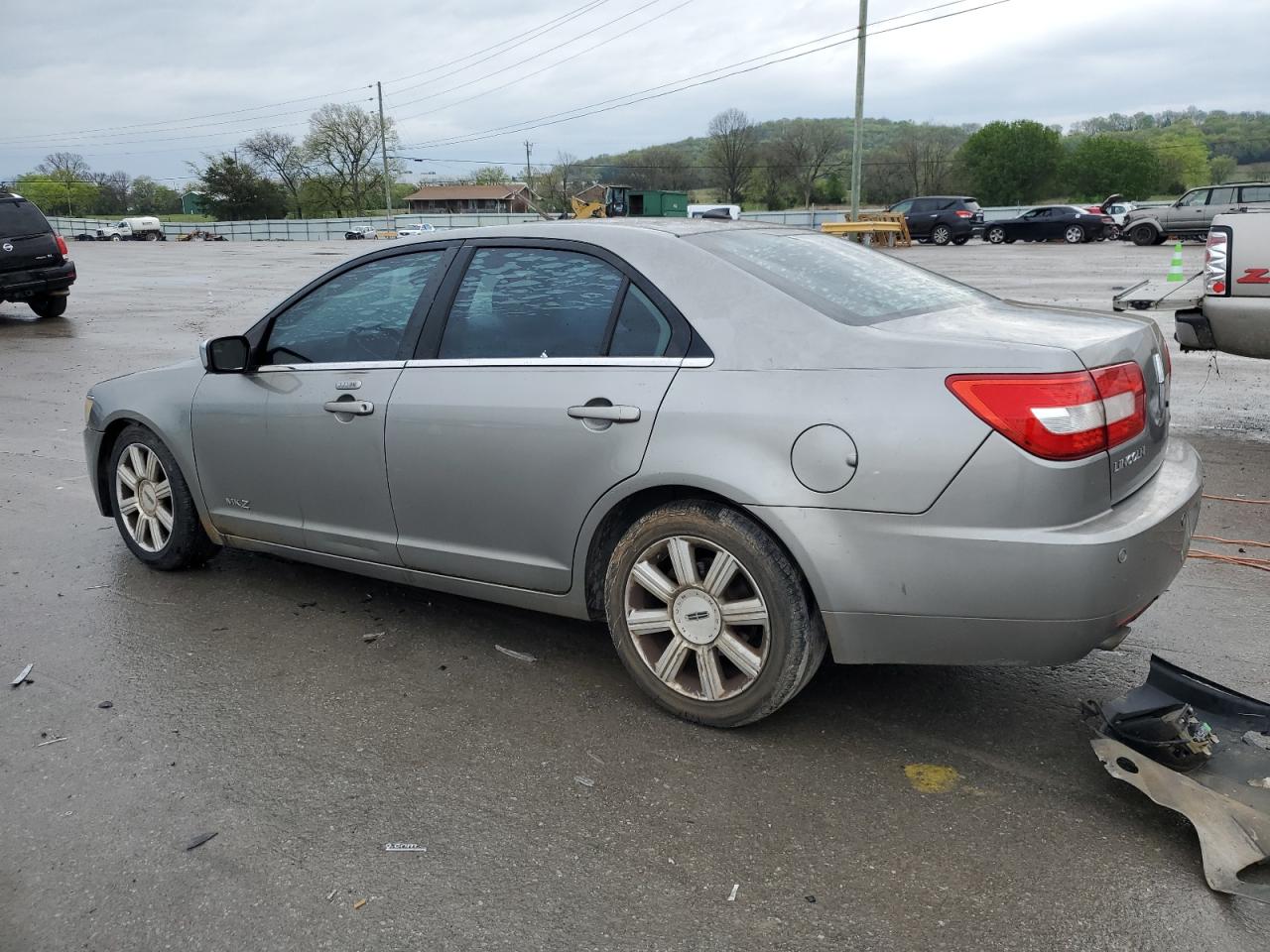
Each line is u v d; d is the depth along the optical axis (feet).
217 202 330.54
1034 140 251.60
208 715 11.53
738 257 11.10
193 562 16.16
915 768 10.18
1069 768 10.14
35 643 13.61
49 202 414.00
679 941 7.82
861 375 9.63
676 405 10.44
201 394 14.92
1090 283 62.75
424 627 13.97
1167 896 8.21
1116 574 9.12
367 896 8.40
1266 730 9.65
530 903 8.27
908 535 9.39
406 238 13.28
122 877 8.73
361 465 13.07
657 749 10.64
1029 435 8.99
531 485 11.57
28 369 38.68
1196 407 27.50
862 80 116.98
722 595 10.57
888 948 7.71
